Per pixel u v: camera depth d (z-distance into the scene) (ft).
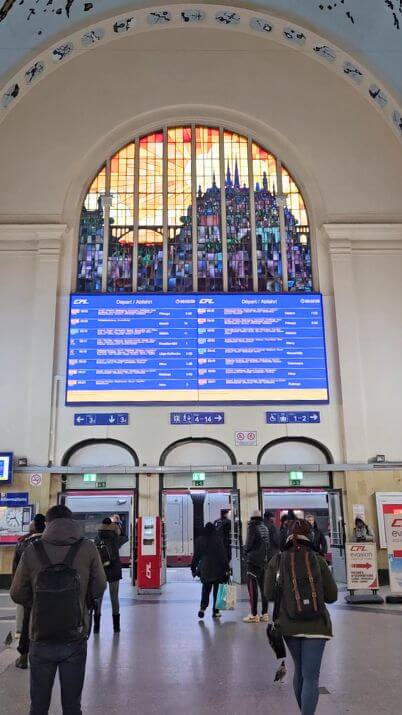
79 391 50.21
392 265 53.26
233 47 55.88
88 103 55.62
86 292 53.01
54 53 51.37
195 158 56.65
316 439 49.62
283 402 50.49
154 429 49.62
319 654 12.35
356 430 49.08
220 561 28.76
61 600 10.87
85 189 55.67
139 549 40.32
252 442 49.55
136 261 54.29
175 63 56.18
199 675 18.17
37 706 10.69
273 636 13.83
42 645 10.83
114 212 55.42
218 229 55.36
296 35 52.31
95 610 24.89
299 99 56.18
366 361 50.98
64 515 11.90
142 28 54.03
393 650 21.11
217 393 50.60
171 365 51.13
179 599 36.22
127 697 16.02
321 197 54.80
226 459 49.80
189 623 27.43
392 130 54.75
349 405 49.65
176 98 55.98
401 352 51.24
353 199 54.39
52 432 48.96
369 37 47.75
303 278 54.24
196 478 48.98
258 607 32.60
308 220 55.62
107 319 52.03
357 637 23.57
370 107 55.52
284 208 55.88
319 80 56.08
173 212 55.67
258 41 55.83
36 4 45.50
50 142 54.85
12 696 16.29
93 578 11.65
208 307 52.60
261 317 52.44
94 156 55.67
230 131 56.75
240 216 55.72
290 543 13.39
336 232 53.57
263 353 51.62
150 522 40.86
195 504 52.37
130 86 55.98
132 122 55.98
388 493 47.37
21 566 11.47
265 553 28.14
